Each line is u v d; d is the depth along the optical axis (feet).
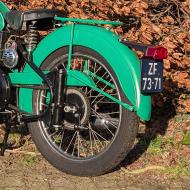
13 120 18.86
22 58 18.71
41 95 18.65
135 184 17.94
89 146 19.98
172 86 22.35
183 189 17.76
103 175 18.44
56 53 18.24
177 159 20.04
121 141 17.17
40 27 19.01
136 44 16.88
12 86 18.66
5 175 18.11
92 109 18.10
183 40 21.68
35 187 17.39
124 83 16.92
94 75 18.08
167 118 23.66
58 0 21.77
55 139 19.57
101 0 21.93
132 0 22.38
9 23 18.60
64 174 18.38
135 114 17.03
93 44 17.43
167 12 23.67
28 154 19.70
